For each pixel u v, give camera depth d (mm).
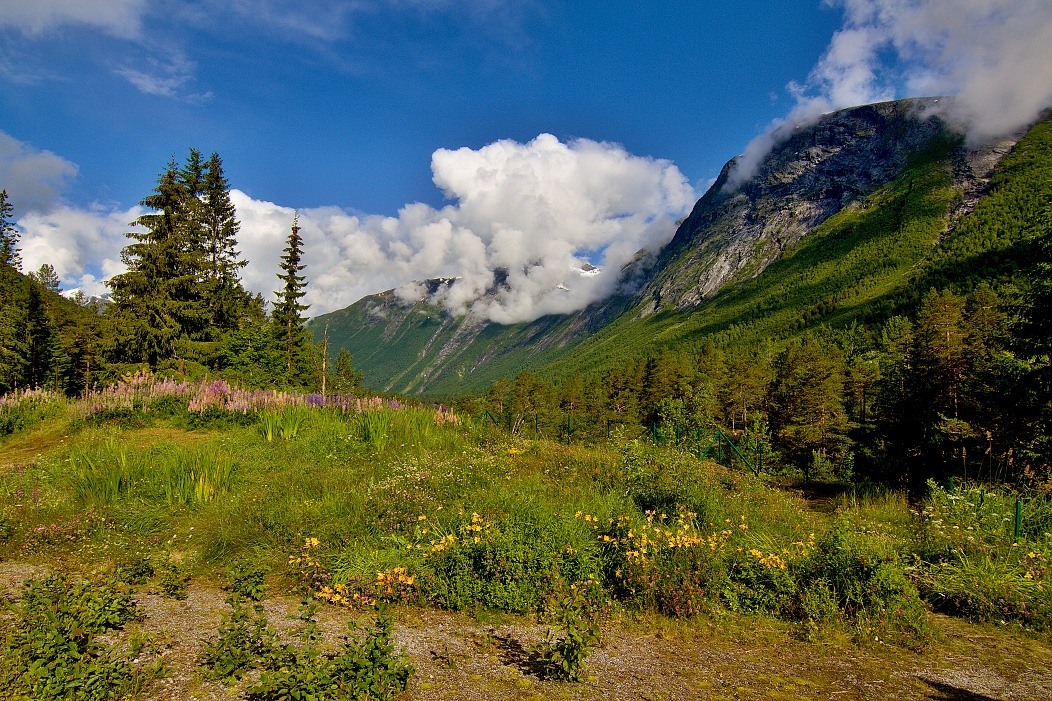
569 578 5828
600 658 4539
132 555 6574
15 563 6473
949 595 6047
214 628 4828
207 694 3617
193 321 24906
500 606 5520
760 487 10578
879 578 5656
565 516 7043
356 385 71312
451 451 12445
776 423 35688
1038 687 4277
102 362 24078
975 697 4090
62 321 43875
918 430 16500
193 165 31625
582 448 13586
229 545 6910
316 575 5961
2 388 29625
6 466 10695
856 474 17312
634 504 8391
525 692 3900
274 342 31625
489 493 8648
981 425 13883
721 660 4602
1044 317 12016
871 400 31750
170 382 16391
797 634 5176
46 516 7707
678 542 6129
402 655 3824
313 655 3916
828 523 9117
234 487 9250
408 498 8273
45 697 3268
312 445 12227
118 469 8906
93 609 4504
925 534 7605
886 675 4402
